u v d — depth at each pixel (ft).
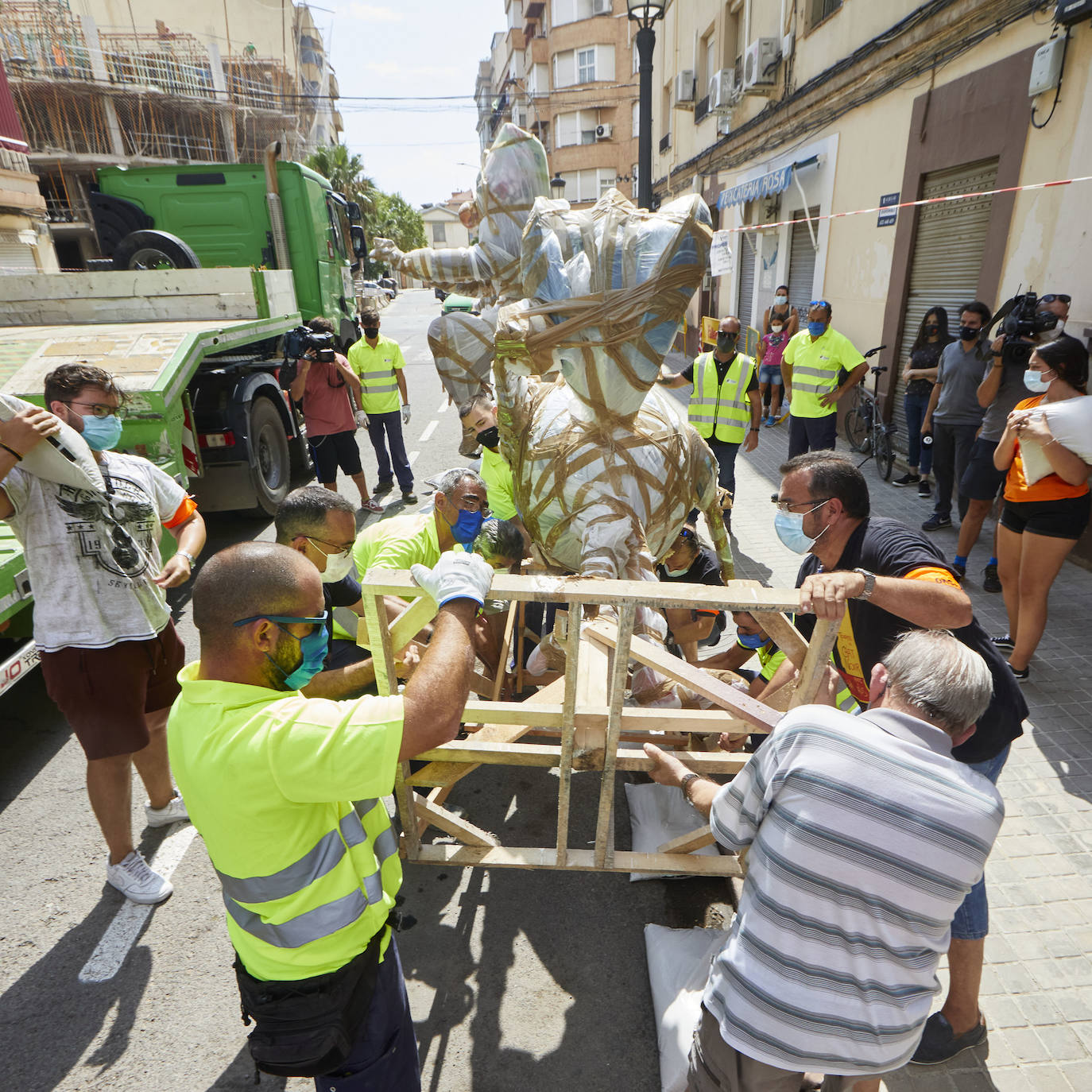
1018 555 12.87
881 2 25.98
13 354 16.29
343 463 22.70
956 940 6.56
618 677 6.13
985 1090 6.79
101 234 28.50
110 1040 7.55
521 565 11.14
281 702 4.59
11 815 10.86
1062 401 11.46
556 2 102.94
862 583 5.57
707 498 11.36
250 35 103.45
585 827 10.30
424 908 9.04
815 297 32.99
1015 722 6.58
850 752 4.44
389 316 97.60
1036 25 18.71
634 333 7.68
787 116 34.42
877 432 25.49
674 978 7.65
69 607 8.39
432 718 4.44
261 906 4.80
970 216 22.29
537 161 11.55
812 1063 4.69
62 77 76.18
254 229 28.71
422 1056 7.27
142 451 15.49
